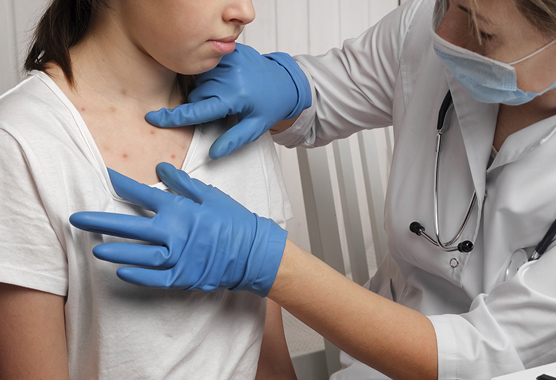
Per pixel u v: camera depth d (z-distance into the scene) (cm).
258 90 93
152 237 72
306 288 84
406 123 116
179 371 83
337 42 277
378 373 114
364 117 132
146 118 84
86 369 80
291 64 112
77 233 73
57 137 73
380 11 285
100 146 78
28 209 70
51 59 81
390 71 122
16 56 204
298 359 149
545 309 89
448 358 90
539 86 85
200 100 90
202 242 75
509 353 89
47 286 72
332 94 129
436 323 93
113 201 76
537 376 69
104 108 80
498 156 99
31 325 73
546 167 95
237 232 78
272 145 104
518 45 82
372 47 125
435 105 112
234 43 78
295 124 124
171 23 72
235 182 92
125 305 76
